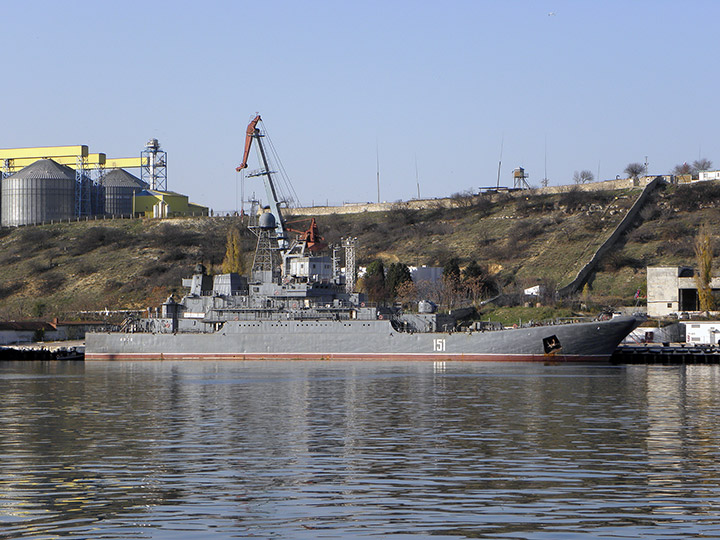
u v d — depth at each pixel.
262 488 35.34
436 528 29.27
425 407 60.75
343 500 33.19
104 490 35.19
